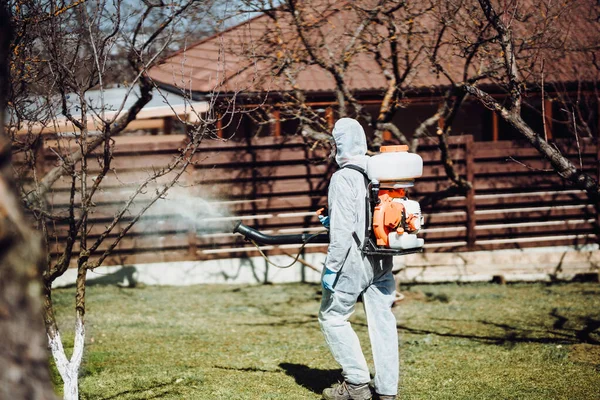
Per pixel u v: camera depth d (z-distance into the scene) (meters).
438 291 9.43
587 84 10.49
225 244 10.08
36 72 4.36
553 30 7.50
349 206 4.47
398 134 8.34
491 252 10.14
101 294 9.23
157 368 5.84
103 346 6.63
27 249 2.24
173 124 13.72
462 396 5.03
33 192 4.52
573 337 6.79
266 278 10.16
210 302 8.80
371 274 4.63
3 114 2.42
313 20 7.89
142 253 9.91
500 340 6.73
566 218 10.46
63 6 4.17
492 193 10.34
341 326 4.67
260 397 5.04
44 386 2.21
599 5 8.86
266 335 7.11
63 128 7.06
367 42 7.99
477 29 7.26
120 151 9.47
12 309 2.17
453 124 13.34
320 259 10.17
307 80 10.86
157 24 6.93
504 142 10.29
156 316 8.00
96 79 4.57
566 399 4.93
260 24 9.91
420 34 7.77
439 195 10.14
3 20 2.47
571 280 10.20
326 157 9.28
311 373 5.70
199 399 4.99
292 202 10.08
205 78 9.61
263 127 11.71
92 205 4.17
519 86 5.40
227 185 9.94
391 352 4.65
